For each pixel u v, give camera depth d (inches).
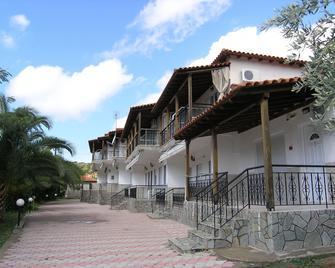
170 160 884.0
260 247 338.6
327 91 159.8
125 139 1498.5
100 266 327.3
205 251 358.3
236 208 405.4
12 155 654.5
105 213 1029.8
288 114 470.0
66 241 489.1
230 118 436.1
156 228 615.8
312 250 318.0
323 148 415.8
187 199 629.9
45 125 717.3
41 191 1595.7
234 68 665.6
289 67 697.6
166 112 892.0
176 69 645.3
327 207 353.1
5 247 441.4
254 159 569.6
